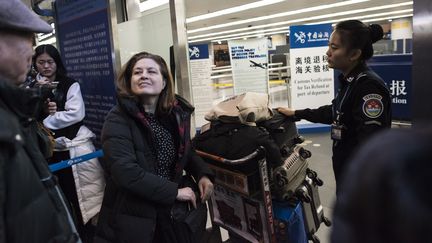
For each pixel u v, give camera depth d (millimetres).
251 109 1793
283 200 1912
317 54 5762
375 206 368
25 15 768
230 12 11766
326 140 5473
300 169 2025
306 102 5871
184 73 2379
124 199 1479
